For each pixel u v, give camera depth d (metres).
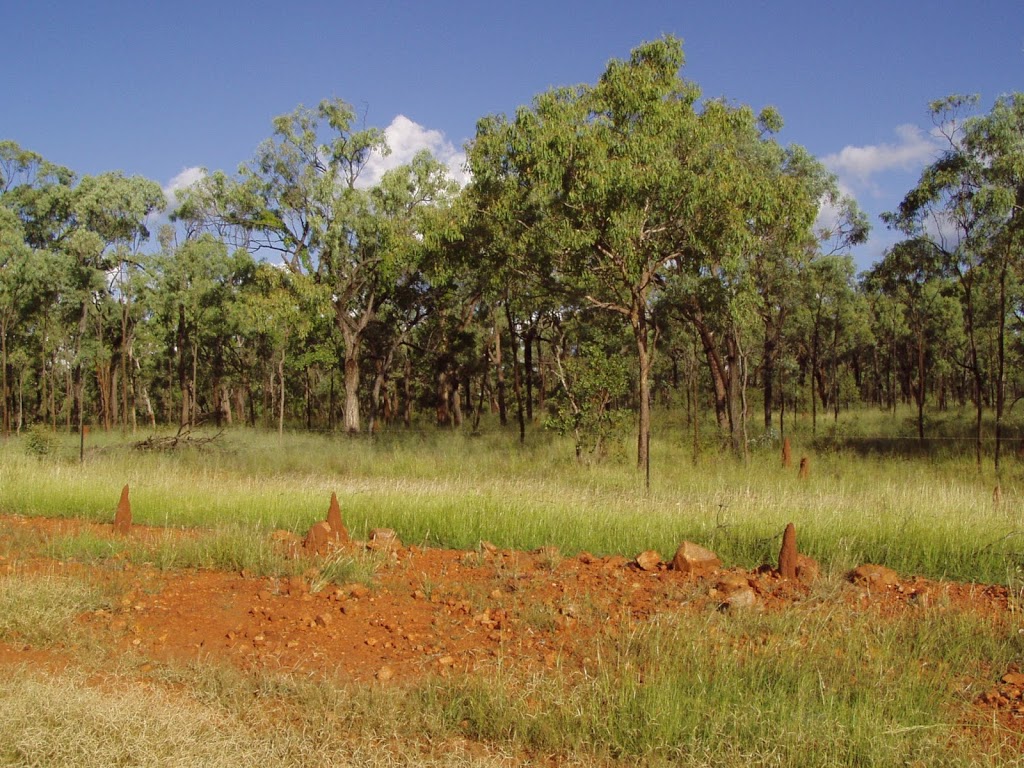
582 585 7.46
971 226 18.77
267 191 33.09
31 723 4.44
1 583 6.89
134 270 39.16
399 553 8.73
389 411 45.56
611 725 4.65
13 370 42.78
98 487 12.39
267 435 26.44
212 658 5.79
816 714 4.68
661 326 23.83
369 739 4.55
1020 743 4.48
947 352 39.19
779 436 23.77
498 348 34.03
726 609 6.58
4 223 39.69
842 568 7.85
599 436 19.08
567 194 16.48
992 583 7.66
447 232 18.09
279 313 29.48
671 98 17.66
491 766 4.28
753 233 18.52
